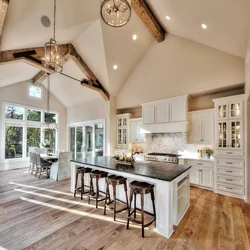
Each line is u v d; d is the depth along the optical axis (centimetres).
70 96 766
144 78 564
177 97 473
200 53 438
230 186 371
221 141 394
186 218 271
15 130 681
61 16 333
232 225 251
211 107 461
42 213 286
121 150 619
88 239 216
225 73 396
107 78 566
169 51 497
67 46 477
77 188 372
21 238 218
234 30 285
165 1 329
